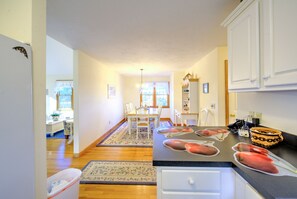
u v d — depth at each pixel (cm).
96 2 158
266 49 105
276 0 96
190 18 194
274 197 64
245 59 129
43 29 123
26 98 102
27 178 102
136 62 446
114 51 333
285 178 78
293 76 86
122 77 760
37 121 117
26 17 111
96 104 418
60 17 188
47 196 127
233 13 142
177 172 99
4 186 86
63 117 610
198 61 436
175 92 622
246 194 84
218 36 253
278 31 95
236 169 91
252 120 168
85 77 354
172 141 141
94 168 268
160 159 101
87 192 204
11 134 91
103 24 208
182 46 302
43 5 123
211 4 164
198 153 111
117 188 213
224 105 309
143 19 195
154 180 231
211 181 98
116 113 638
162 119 809
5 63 88
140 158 309
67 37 253
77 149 323
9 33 112
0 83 85
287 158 103
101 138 448
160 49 321
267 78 105
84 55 349
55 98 624
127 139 440
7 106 89
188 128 194
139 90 819
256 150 117
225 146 127
